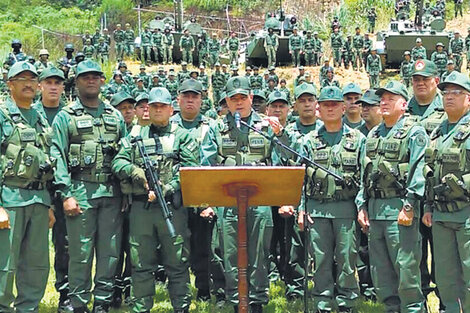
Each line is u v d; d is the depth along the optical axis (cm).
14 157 594
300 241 715
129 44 2780
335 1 3659
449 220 582
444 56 2277
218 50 2753
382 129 630
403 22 2520
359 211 638
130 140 650
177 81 2250
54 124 639
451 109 587
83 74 645
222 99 830
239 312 528
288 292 723
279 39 2548
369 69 2300
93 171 641
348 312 652
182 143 655
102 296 645
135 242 644
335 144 659
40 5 4741
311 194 658
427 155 591
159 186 610
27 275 611
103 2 4378
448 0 3550
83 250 639
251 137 645
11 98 616
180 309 651
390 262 622
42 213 609
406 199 597
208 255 725
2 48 3250
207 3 4241
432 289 684
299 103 738
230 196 530
